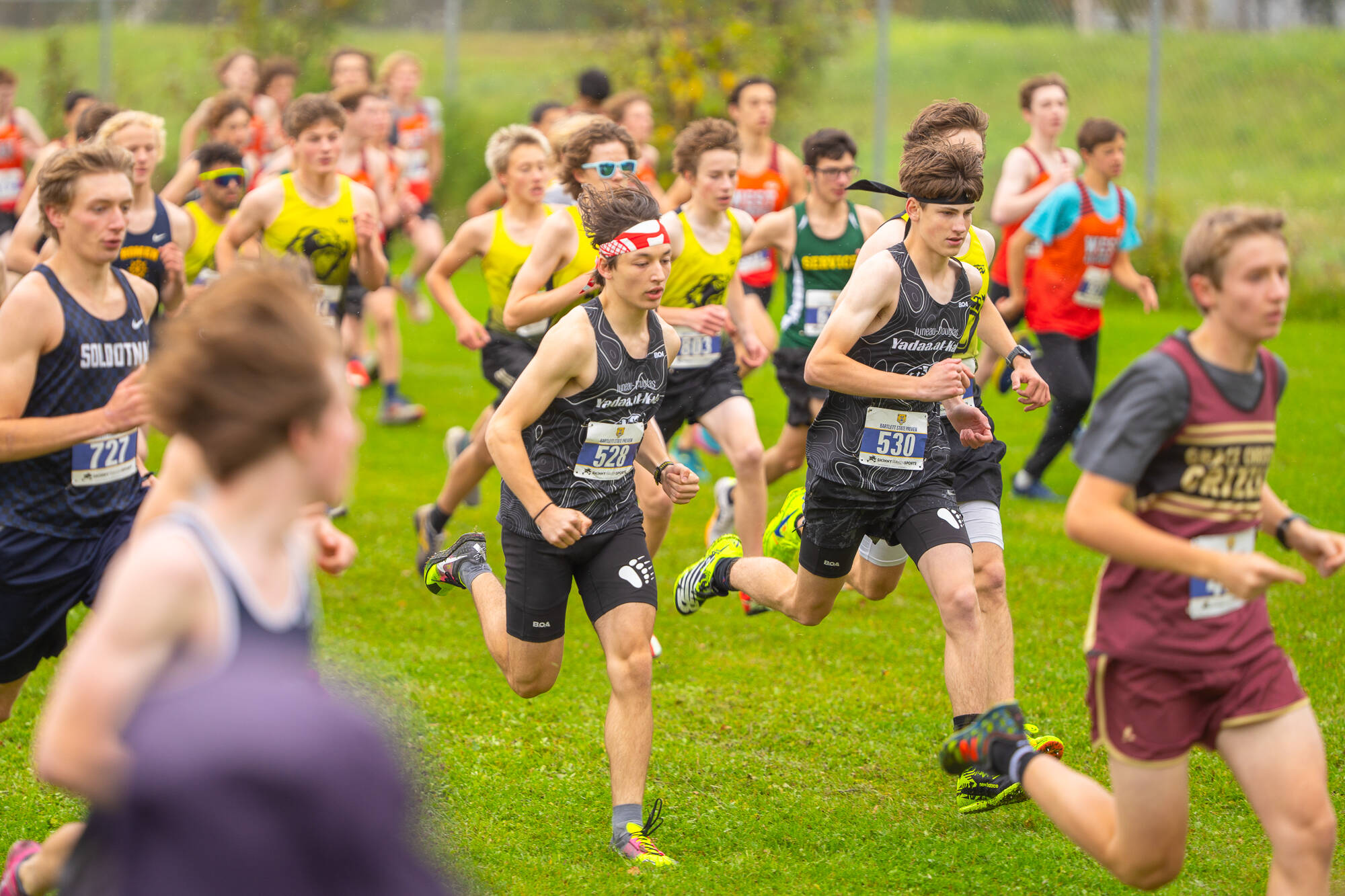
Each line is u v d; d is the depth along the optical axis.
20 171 34.09
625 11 39.06
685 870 10.10
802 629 16.67
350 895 4.25
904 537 11.84
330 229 19.84
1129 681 7.95
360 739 4.30
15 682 11.25
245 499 5.10
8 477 10.52
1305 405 27.31
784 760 12.67
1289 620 16.30
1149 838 7.98
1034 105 23.42
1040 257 21.16
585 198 10.75
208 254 21.94
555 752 12.62
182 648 4.97
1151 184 38.50
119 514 11.09
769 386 31.28
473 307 39.69
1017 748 8.53
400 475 23.52
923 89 47.34
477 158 45.34
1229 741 7.93
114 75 49.47
